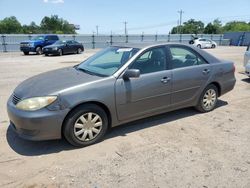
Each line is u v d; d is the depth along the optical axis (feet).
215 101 18.10
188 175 10.53
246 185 9.92
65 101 11.75
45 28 294.25
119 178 10.30
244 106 19.61
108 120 13.56
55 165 11.21
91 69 14.73
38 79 13.96
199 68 16.43
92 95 12.34
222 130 14.98
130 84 13.46
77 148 12.72
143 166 11.15
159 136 14.11
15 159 11.71
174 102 15.61
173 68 15.26
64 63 49.80
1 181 10.09
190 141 13.53
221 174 10.62
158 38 134.31
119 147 12.84
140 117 14.49
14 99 12.66
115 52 15.26
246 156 12.05
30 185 9.86
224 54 74.18
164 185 9.89
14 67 43.14
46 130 11.66
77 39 109.29
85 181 10.11
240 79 30.94
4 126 15.39
